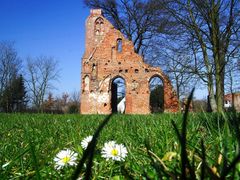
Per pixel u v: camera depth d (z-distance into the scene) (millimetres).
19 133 4930
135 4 42000
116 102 41156
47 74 57188
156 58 24766
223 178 816
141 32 42469
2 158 2434
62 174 1922
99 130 857
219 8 21016
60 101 74812
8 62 56688
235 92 24766
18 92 58969
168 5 21984
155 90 45750
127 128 4820
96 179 1871
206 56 22891
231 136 1950
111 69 37875
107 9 43562
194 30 21984
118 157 1820
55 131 4941
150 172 1683
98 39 39406
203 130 3336
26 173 1956
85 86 38031
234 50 21234
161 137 3039
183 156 877
